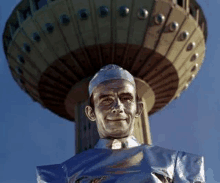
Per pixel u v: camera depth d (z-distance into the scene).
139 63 40.47
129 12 38.69
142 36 38.75
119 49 39.06
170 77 42.31
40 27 40.00
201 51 44.47
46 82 42.88
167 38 39.62
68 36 39.03
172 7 39.22
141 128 36.50
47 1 40.41
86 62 40.22
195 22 41.38
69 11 39.03
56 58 39.91
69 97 41.78
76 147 36.34
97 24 38.72
